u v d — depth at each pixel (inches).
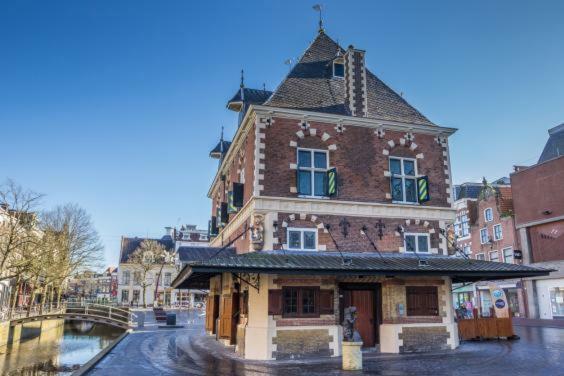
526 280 1553.9
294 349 628.7
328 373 507.5
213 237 1202.0
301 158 752.3
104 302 2554.1
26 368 1096.8
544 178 1502.2
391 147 803.4
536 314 1498.5
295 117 753.0
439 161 828.6
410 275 643.5
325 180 751.7
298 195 726.5
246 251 739.4
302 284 652.1
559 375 474.6
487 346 732.7
